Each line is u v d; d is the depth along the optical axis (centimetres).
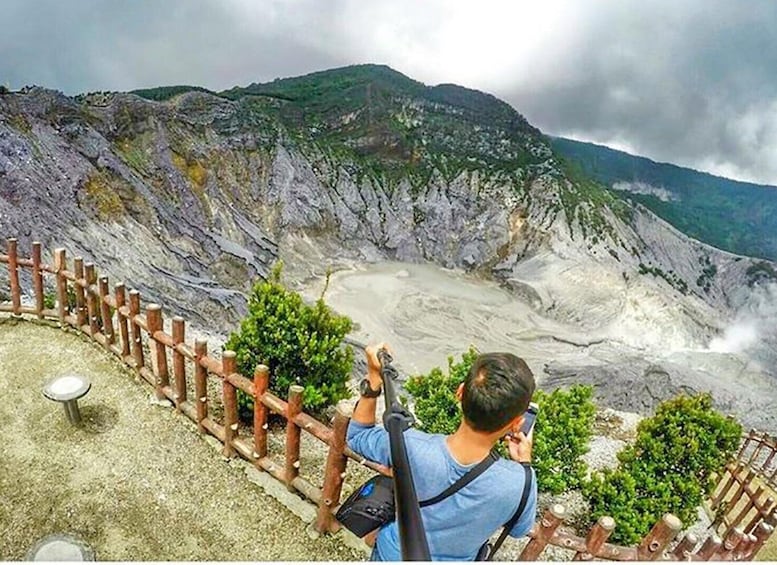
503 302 9256
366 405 314
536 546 504
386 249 10806
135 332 875
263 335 898
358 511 304
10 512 625
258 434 704
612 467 1416
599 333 8875
